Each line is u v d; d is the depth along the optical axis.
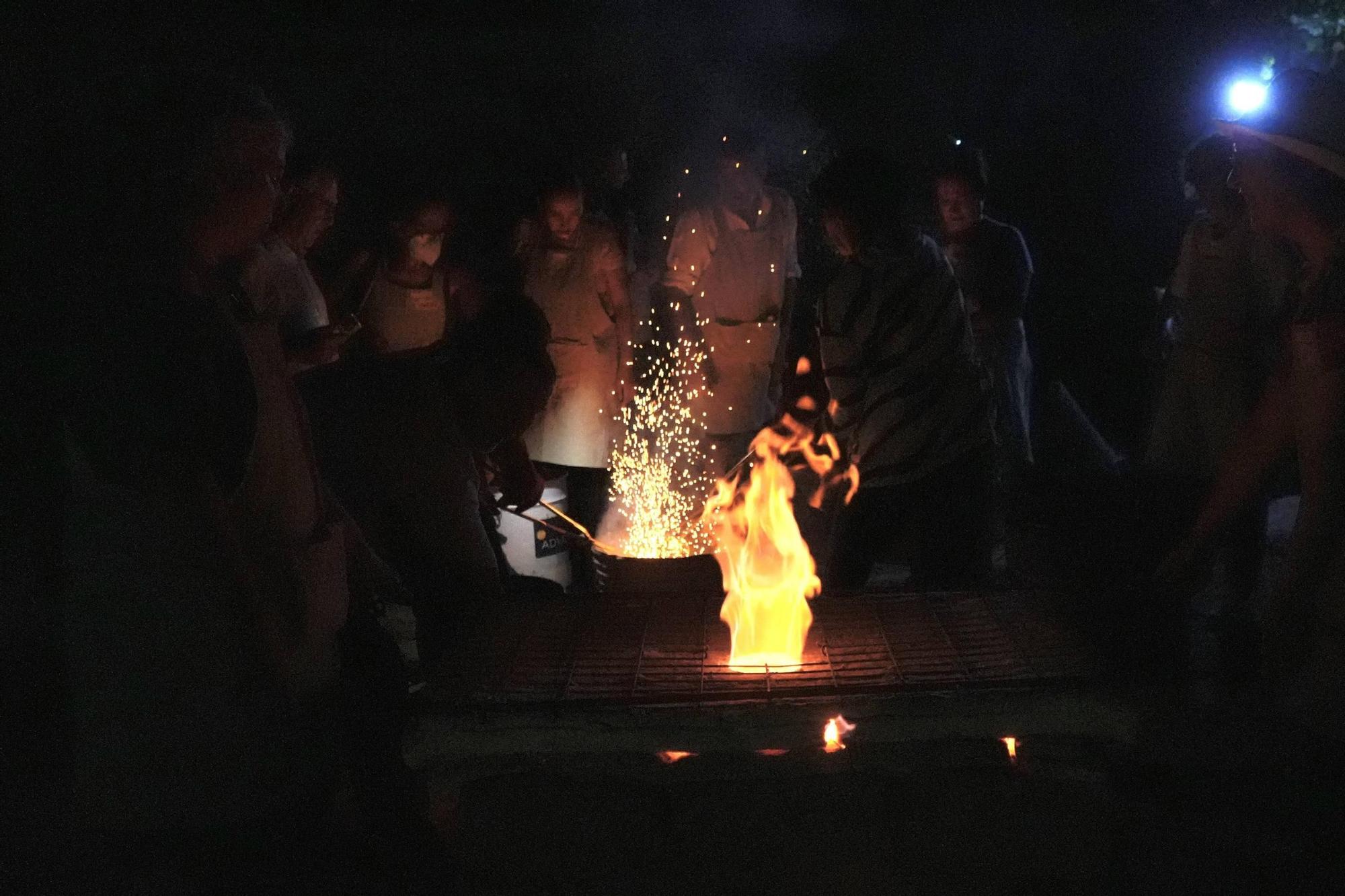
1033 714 2.28
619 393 5.45
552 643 2.69
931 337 3.78
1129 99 10.44
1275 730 2.69
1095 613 2.67
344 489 3.12
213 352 2.04
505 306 3.14
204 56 8.61
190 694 2.13
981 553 3.95
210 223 2.12
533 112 10.48
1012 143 10.79
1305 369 2.50
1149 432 5.46
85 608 2.12
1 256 2.04
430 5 9.85
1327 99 2.48
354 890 2.48
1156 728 2.79
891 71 11.15
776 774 2.38
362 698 2.53
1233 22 9.62
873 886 2.38
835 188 3.72
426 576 3.17
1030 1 10.79
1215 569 5.00
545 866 2.38
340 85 9.42
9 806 3.20
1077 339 9.28
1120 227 10.16
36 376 2.05
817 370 4.27
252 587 2.10
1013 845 2.36
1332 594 2.51
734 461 5.77
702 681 2.40
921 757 2.38
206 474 2.04
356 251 5.20
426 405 3.10
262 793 2.18
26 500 3.42
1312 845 2.54
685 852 2.38
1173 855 2.55
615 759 2.39
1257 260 4.51
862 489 3.93
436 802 2.44
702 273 5.74
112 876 2.19
